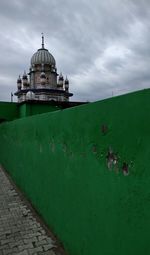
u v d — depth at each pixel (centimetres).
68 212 359
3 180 872
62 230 385
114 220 239
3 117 1783
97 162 270
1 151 1195
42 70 4684
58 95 4341
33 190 566
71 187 346
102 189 260
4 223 490
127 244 217
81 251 318
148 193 189
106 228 254
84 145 301
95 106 271
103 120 255
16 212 548
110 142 242
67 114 353
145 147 192
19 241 414
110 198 245
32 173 574
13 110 1814
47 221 462
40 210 509
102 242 263
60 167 387
